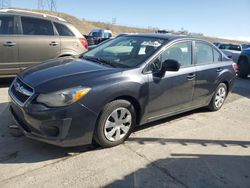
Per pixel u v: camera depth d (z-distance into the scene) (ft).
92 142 13.82
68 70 13.69
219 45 56.90
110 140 13.58
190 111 20.25
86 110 12.26
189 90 17.16
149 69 14.76
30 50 23.36
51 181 10.93
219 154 14.16
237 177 12.26
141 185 11.13
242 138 16.34
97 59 15.88
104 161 12.55
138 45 16.22
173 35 17.60
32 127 12.12
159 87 15.05
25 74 13.91
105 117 13.03
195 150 14.35
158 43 16.07
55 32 24.61
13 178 10.98
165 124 17.39
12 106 13.44
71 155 12.84
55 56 24.57
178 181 11.60
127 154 13.32
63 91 11.93
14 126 14.79
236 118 19.72
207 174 12.28
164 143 14.79
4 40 22.27
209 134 16.51
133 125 14.48
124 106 13.65
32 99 12.07
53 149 13.23
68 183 10.88
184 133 16.33
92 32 96.07
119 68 14.17
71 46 25.29
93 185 10.88
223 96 20.93
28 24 23.45
